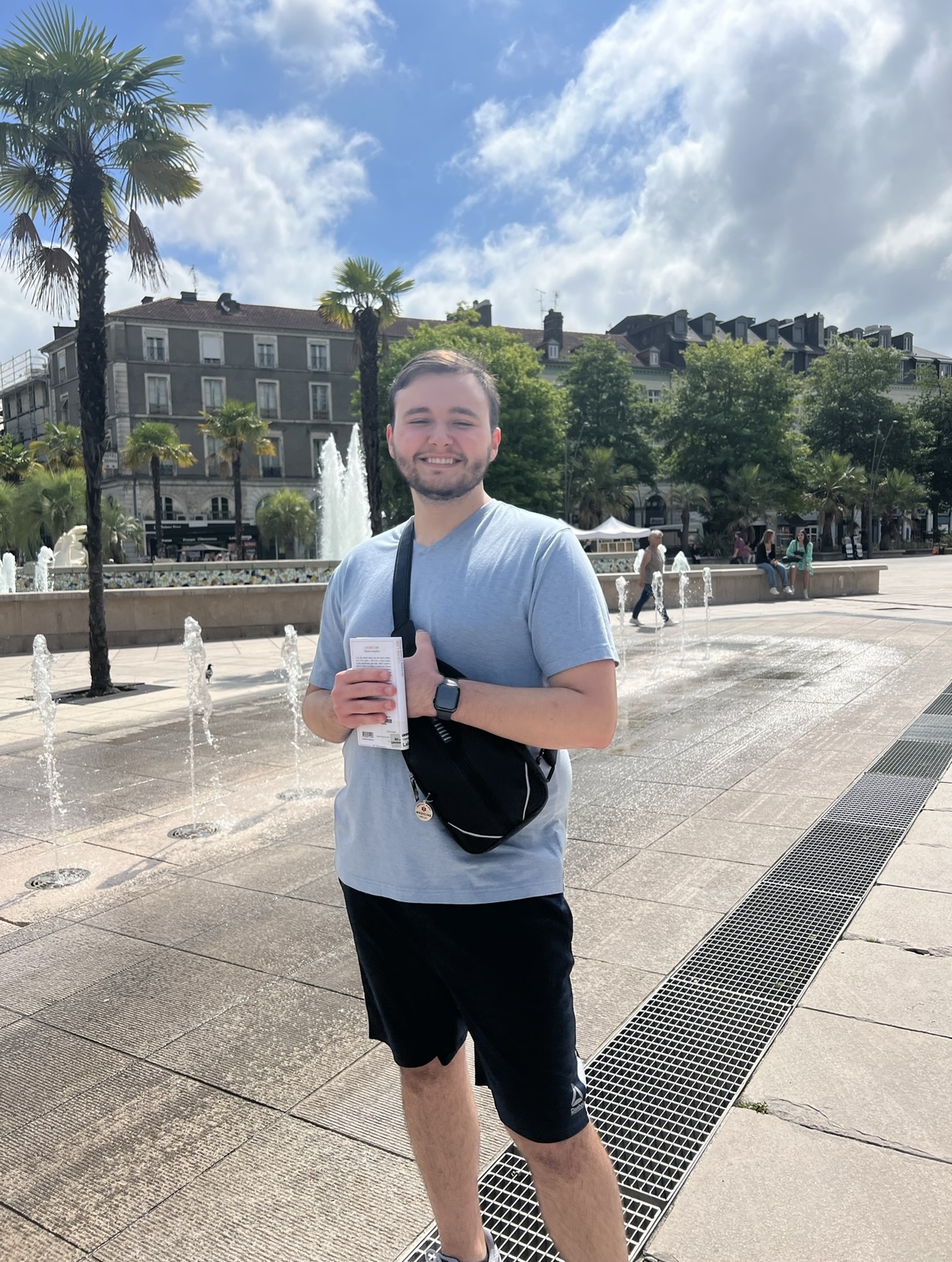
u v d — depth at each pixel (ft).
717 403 161.58
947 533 207.92
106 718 27.17
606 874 12.64
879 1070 7.64
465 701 4.33
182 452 142.72
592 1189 4.55
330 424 178.70
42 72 29.09
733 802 15.80
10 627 46.24
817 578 64.39
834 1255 5.66
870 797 15.58
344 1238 6.10
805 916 10.82
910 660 31.60
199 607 50.49
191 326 168.14
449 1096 5.15
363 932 4.95
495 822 4.41
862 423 190.39
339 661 5.43
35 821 16.61
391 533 5.44
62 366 185.16
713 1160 6.64
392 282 50.70
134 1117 7.60
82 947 11.16
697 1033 8.38
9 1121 7.61
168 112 31.24
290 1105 7.66
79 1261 6.02
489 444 4.98
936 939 10.03
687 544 169.89
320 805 17.07
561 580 4.58
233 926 11.59
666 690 27.96
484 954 4.51
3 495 115.24
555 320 208.03
